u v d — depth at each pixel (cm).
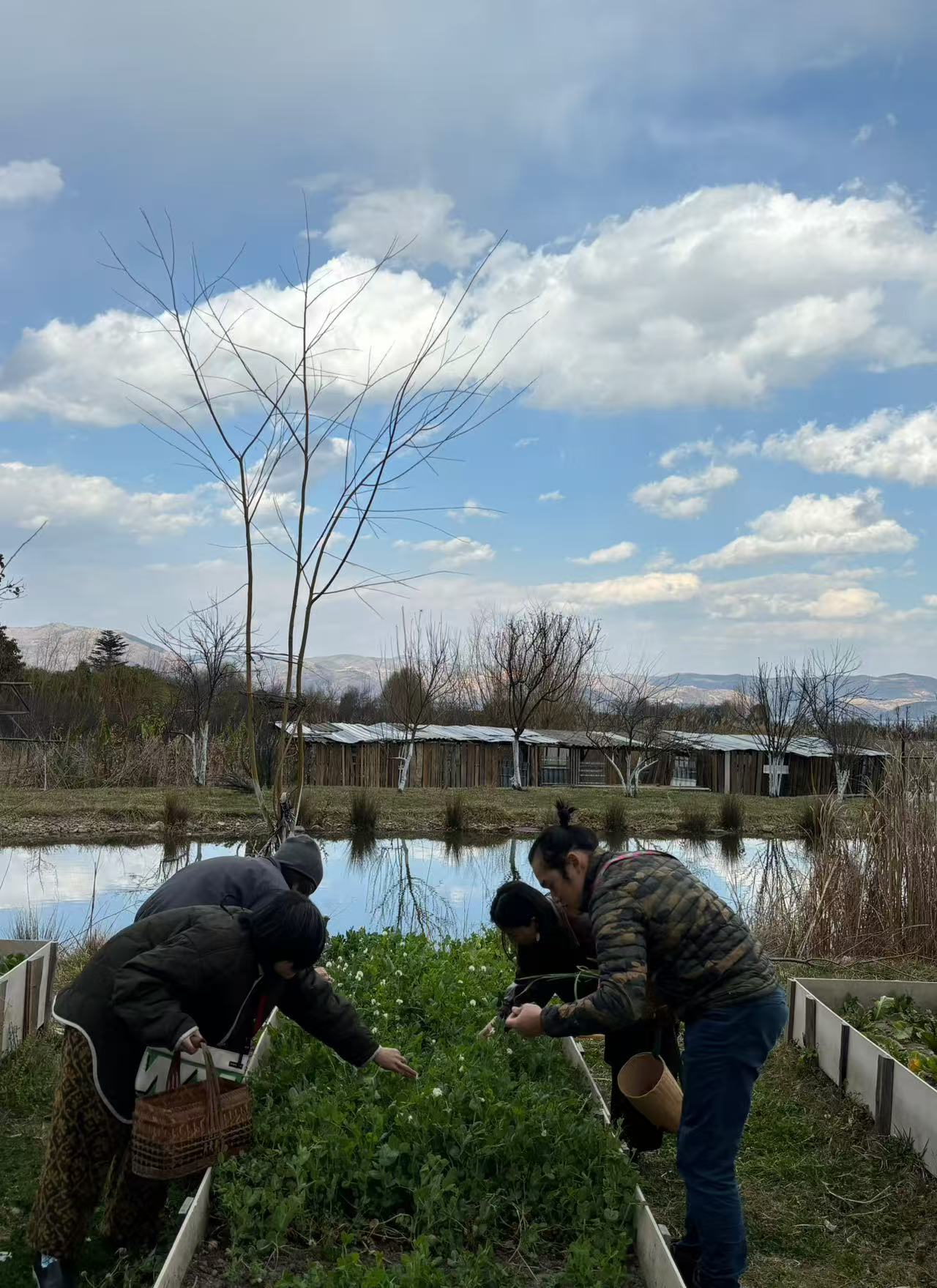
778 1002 371
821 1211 475
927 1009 727
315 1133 439
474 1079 480
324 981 432
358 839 2216
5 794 2456
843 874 1058
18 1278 388
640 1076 454
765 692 3650
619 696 4066
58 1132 371
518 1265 384
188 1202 406
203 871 453
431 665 3875
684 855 2127
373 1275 343
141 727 3109
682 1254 400
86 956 927
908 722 1524
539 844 407
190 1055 372
